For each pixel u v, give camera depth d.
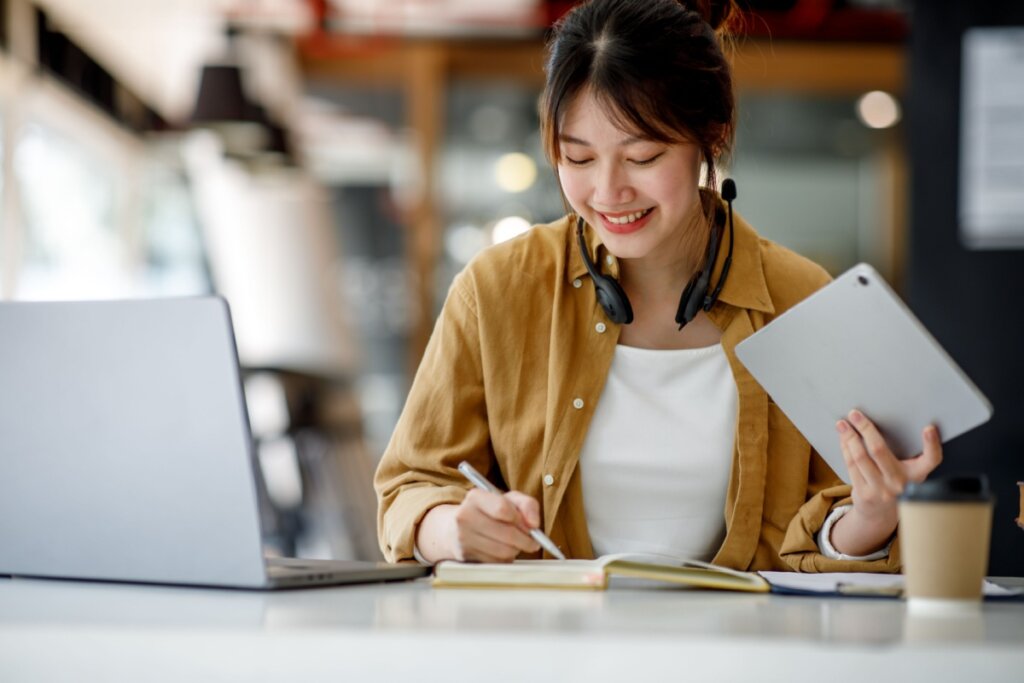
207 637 0.95
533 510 1.50
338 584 1.39
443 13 7.44
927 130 4.80
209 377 1.29
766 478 1.80
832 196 8.60
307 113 8.16
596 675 0.91
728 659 0.90
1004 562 4.56
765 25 1.91
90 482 1.37
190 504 1.32
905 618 1.12
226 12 7.31
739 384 1.79
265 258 8.02
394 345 8.54
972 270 4.78
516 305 1.87
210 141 7.71
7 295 5.99
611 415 1.82
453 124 8.03
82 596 1.26
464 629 0.96
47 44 6.23
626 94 1.60
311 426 7.53
